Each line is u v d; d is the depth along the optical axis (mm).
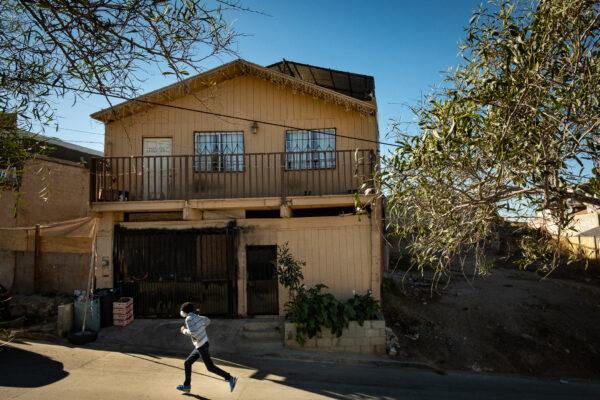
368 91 14539
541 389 9352
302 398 7547
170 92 12500
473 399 8227
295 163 12711
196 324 7609
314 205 11727
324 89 12352
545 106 3701
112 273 12164
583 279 19109
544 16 3576
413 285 15930
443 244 4402
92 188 11781
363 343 10297
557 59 3760
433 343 11266
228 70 12719
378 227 11906
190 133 12906
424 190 4070
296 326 10266
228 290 12055
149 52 3053
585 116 3555
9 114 3029
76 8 2795
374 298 11750
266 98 12984
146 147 12906
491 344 11781
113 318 11289
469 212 4258
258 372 8812
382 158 4332
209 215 12258
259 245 12133
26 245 13984
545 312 14250
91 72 3053
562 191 3832
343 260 11969
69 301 12750
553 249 5184
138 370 8609
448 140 3721
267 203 11562
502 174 3867
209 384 8016
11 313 11906
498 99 3732
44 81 3041
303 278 11531
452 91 4039
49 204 15352
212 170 12812
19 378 7852
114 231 12234
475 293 15688
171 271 12133
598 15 3436
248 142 12875
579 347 12188
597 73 3482
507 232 5684
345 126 12742
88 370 8461
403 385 8633
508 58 3666
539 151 3604
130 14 2887
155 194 12023
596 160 3721
